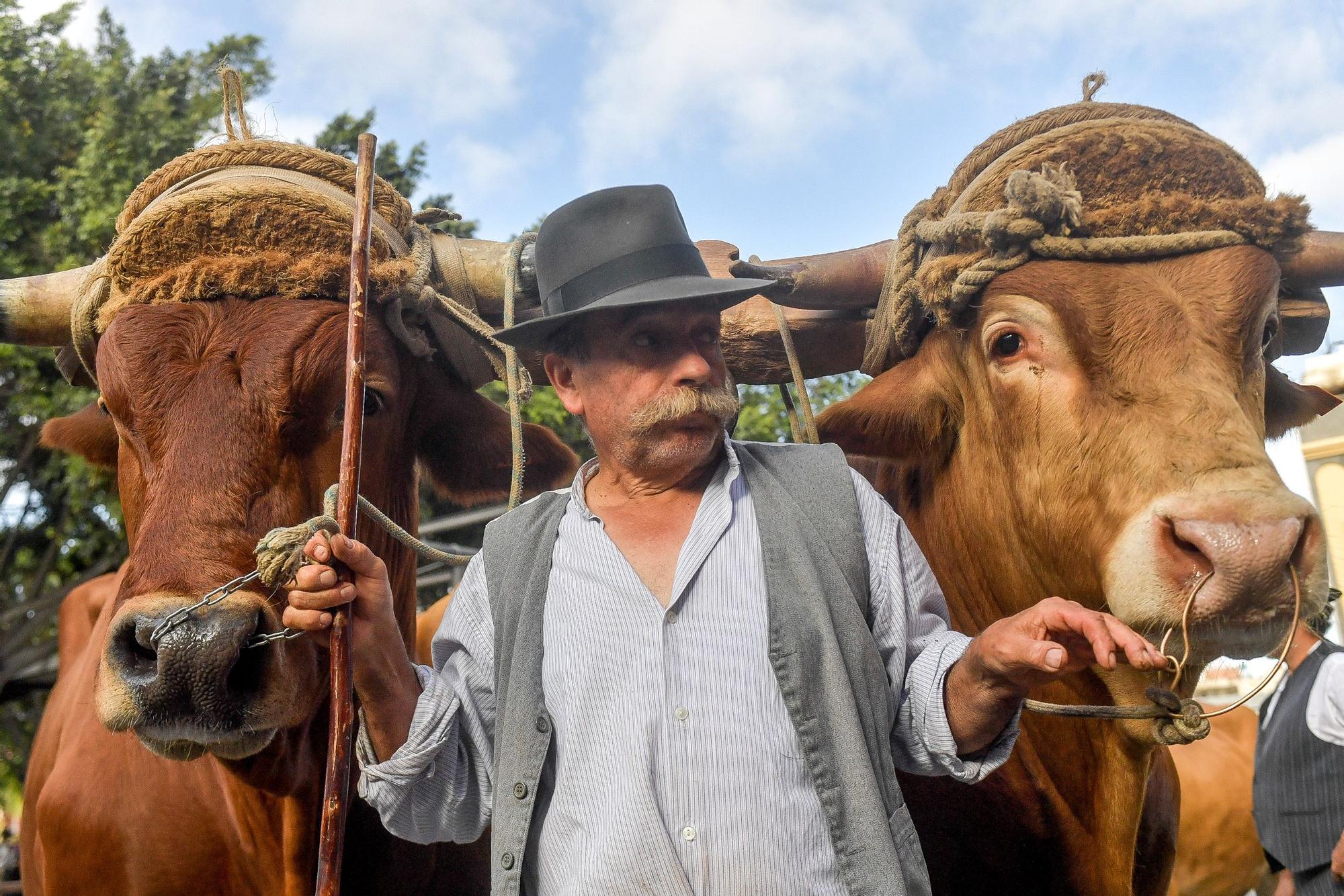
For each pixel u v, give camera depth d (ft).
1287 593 7.77
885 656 7.30
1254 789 16.29
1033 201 9.39
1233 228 9.51
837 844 6.48
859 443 11.30
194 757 8.52
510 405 11.31
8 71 50.60
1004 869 10.87
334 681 6.63
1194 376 8.86
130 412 9.41
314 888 10.47
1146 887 11.90
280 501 9.21
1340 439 26.53
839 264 11.48
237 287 9.73
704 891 6.46
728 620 6.98
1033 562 9.96
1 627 47.88
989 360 9.87
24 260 46.37
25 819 16.05
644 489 7.73
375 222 10.85
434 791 7.41
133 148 48.44
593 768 6.75
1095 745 10.59
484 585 7.90
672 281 7.77
